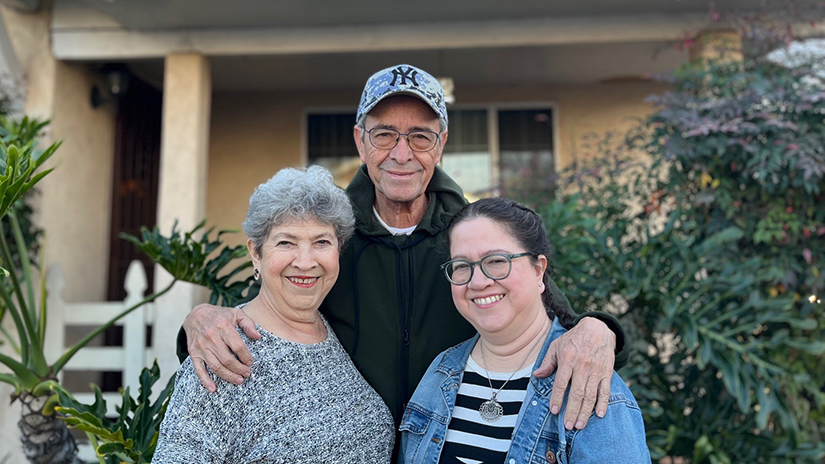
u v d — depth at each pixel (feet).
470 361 5.43
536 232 5.21
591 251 11.68
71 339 16.63
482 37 15.70
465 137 19.95
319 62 17.97
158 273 14.78
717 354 10.82
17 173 6.30
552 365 4.88
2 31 14.76
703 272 12.34
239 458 4.98
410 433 5.40
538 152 19.77
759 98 11.92
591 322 4.96
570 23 15.60
